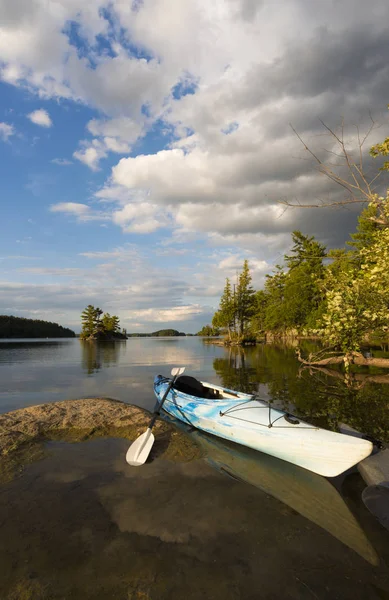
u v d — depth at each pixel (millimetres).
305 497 4430
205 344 57344
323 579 2938
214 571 3014
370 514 4000
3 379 14031
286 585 2859
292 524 3779
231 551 3291
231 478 4965
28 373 16047
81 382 13195
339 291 10070
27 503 4156
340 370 16469
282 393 10734
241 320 55500
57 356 27562
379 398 9867
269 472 5223
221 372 16359
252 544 3406
